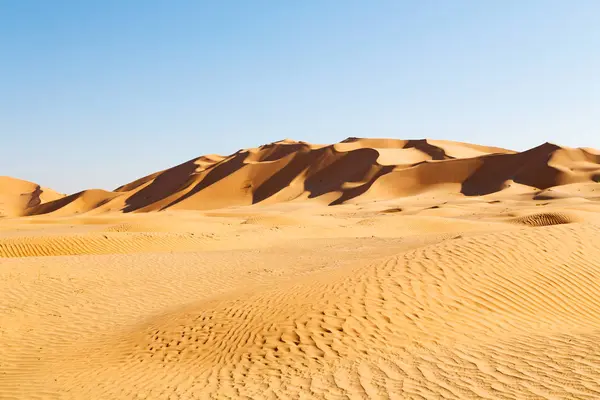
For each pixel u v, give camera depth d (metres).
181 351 8.52
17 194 177.12
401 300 9.13
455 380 6.09
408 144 155.50
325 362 7.37
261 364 7.57
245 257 19.95
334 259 18.95
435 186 104.50
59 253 22.67
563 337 7.42
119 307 12.46
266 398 6.24
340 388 6.30
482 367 6.45
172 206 122.94
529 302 9.16
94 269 16.83
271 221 40.53
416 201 82.31
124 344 9.35
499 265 10.43
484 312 8.77
